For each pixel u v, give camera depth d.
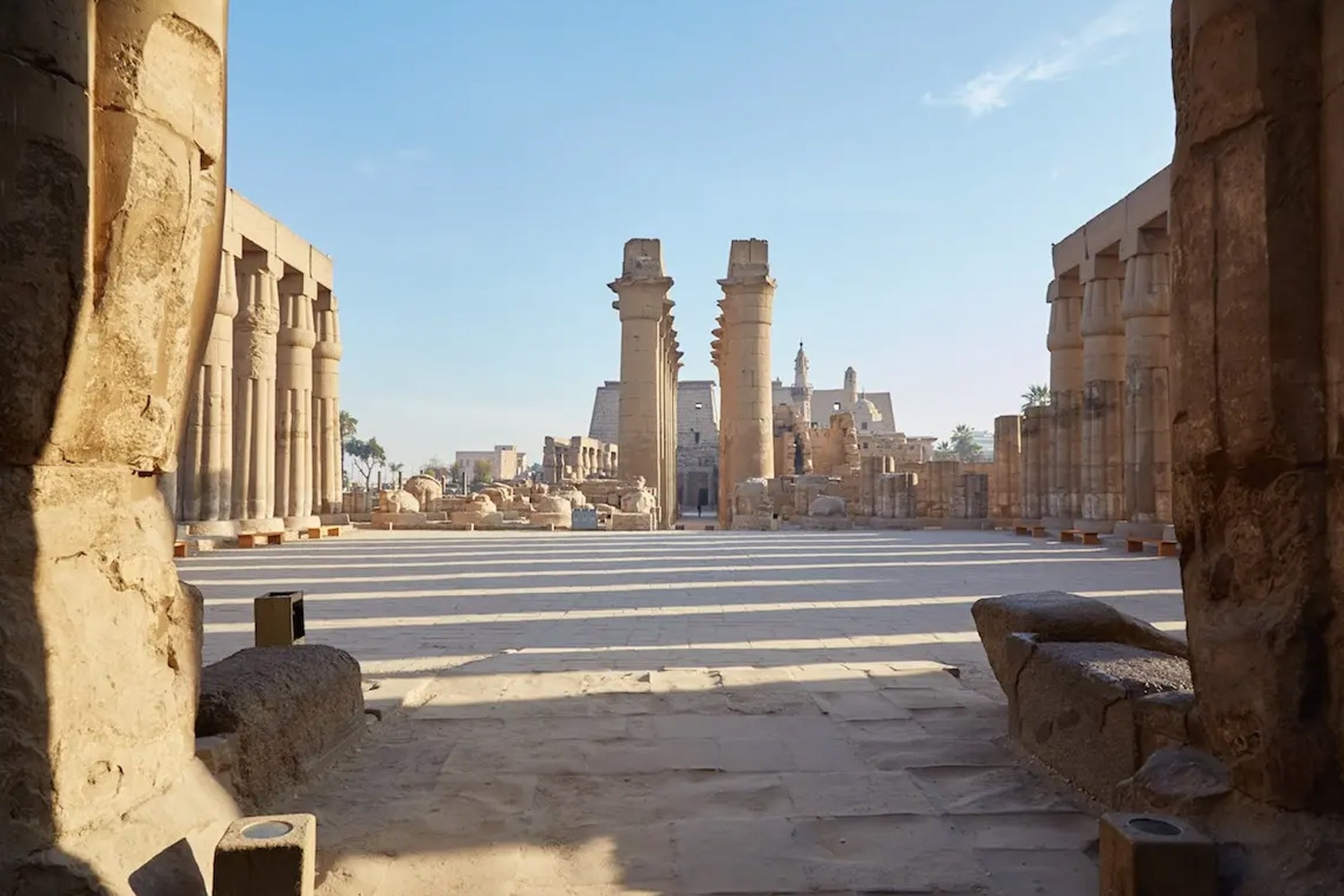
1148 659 4.46
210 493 19.44
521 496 34.03
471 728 5.50
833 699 6.12
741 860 3.62
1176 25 3.63
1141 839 2.73
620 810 4.15
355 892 3.36
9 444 2.63
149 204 2.95
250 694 4.09
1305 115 3.06
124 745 2.97
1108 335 21.44
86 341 2.79
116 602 3.01
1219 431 3.24
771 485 32.38
